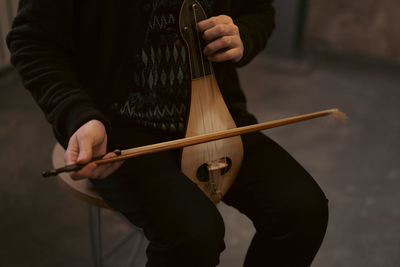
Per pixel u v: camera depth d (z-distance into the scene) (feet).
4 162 6.64
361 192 6.33
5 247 5.21
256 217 3.17
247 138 3.46
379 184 6.52
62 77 2.81
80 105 2.68
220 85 3.32
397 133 7.85
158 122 3.18
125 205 2.89
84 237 5.45
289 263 3.12
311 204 3.00
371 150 7.34
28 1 2.91
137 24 2.96
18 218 5.65
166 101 3.15
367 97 9.12
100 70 3.09
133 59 3.03
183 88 3.14
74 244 5.33
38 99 2.79
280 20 10.31
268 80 9.69
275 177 3.13
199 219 2.68
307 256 3.10
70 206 5.92
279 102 8.82
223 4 3.26
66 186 3.38
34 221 5.63
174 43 3.04
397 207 6.07
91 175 2.42
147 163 2.97
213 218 2.74
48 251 5.20
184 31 2.85
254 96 9.01
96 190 3.31
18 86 8.77
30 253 5.15
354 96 9.14
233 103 3.65
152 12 2.97
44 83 2.78
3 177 6.34
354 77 9.97
